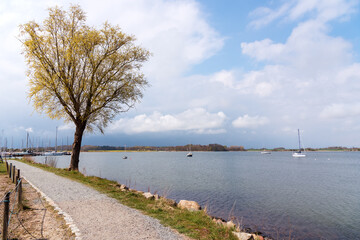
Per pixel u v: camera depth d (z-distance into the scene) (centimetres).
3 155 7825
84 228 663
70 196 1084
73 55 1912
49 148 13975
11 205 930
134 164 7919
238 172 5078
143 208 918
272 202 2078
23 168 2572
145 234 627
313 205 1994
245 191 2620
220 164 8206
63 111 2067
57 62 1925
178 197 2191
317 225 1452
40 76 1847
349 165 7844
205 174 4503
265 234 1268
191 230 676
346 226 1432
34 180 1594
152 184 2980
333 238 1243
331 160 11744
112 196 1120
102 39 1994
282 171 5456
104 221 730
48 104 1961
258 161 10619
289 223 1475
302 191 2708
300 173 4981
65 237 606
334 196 2433
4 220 566
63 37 1964
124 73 2100
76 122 2117
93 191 1227
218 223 788
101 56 2044
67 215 782
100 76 2052
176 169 5725
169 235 627
